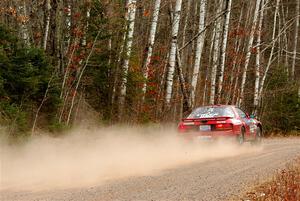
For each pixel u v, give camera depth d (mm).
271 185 17734
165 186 17828
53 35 37312
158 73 53062
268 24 97000
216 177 19922
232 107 31750
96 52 40969
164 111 42906
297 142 44125
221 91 56156
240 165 23766
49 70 32562
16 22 40938
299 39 102812
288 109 68562
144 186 17828
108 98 41719
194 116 30844
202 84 60719
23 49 30344
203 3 50312
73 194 16359
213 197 16016
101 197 15859
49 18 37844
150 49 45188
